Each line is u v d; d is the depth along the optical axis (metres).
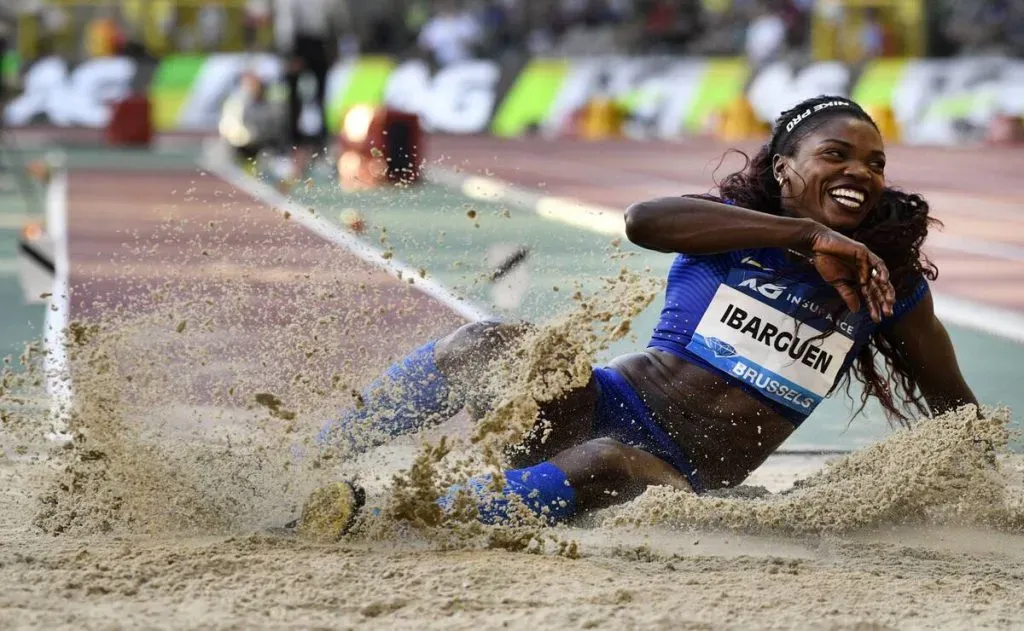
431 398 17.38
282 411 17.00
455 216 59.50
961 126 133.50
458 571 14.45
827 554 16.41
